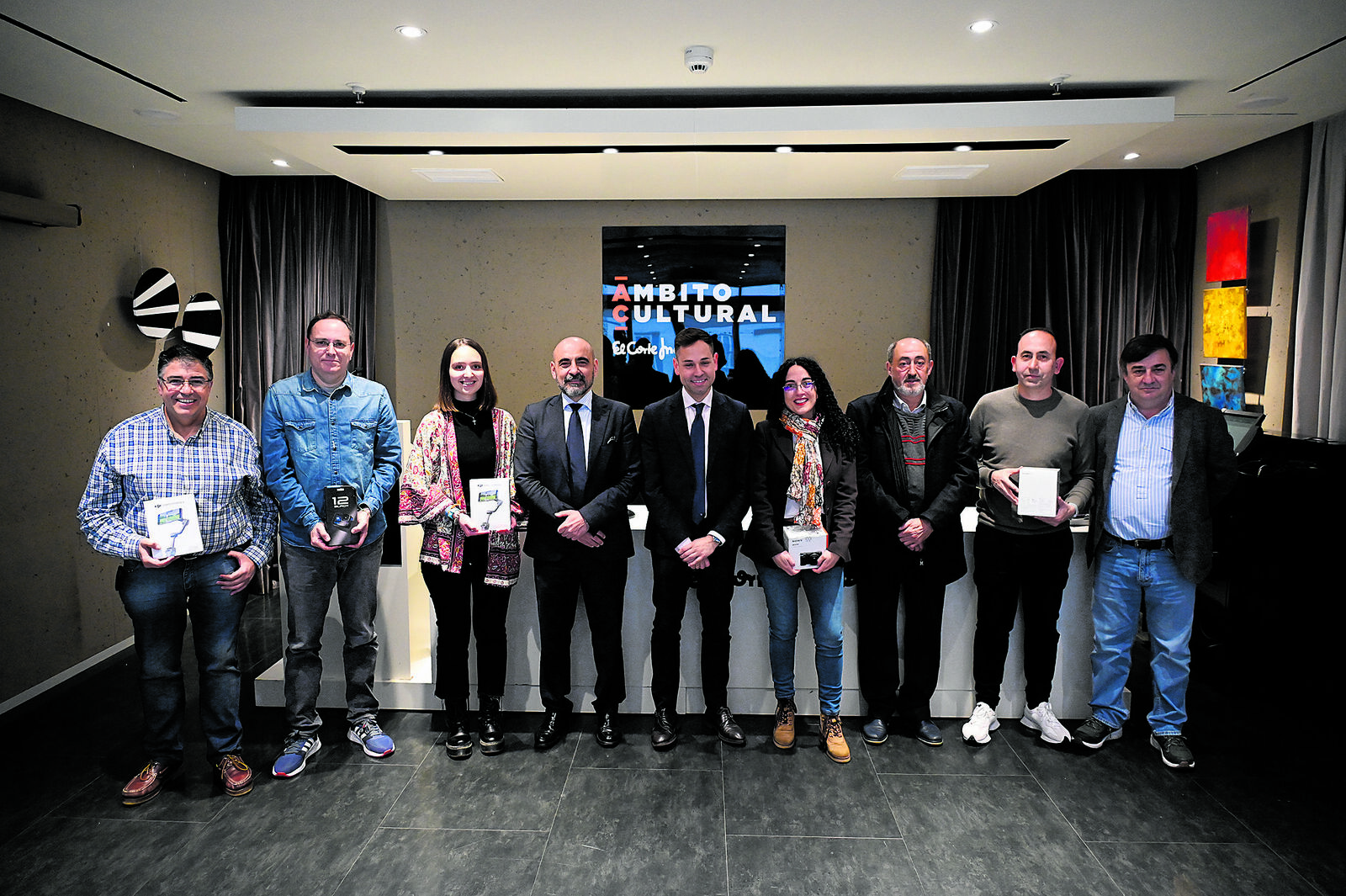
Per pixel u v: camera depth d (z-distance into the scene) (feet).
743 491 9.22
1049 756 9.26
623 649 10.05
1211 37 8.53
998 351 15.60
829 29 8.25
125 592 8.12
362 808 8.20
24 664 11.09
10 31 8.29
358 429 9.05
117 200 12.76
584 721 10.11
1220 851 7.49
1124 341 15.23
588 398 9.29
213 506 8.28
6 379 10.84
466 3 7.58
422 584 11.03
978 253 15.56
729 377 16.34
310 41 8.55
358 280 15.89
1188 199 14.90
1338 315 11.53
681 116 9.91
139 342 13.33
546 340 16.47
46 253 11.45
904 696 9.70
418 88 10.13
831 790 8.51
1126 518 9.04
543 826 7.87
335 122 9.95
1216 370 13.85
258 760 9.20
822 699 9.35
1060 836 7.70
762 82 9.91
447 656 9.27
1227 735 9.77
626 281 16.24
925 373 9.01
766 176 12.87
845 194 14.69
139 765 9.16
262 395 15.83
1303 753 9.34
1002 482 9.02
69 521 11.89
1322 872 7.18
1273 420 13.01
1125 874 7.14
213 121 11.72
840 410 9.26
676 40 8.51
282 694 10.55
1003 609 9.50
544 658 9.45
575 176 12.86
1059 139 10.44
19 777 8.86
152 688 8.33
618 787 8.57
